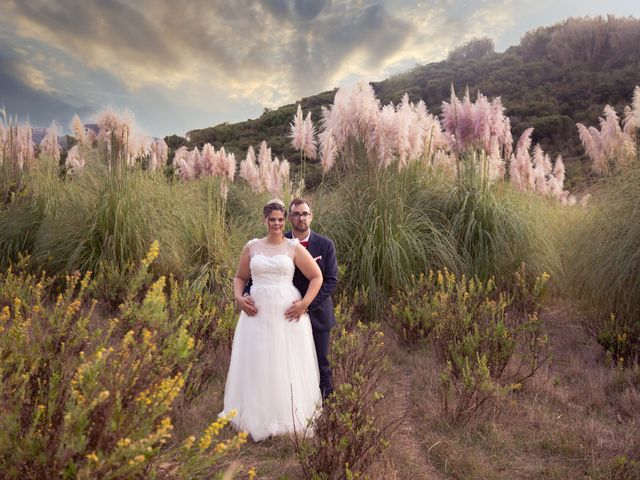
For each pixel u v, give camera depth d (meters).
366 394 3.52
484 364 3.91
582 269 6.43
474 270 7.22
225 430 3.61
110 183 7.63
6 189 8.48
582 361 5.11
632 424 3.79
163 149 10.25
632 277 5.60
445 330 4.95
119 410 2.10
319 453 2.90
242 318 3.90
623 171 6.98
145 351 2.38
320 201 7.72
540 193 11.01
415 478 3.06
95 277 6.80
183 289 5.57
